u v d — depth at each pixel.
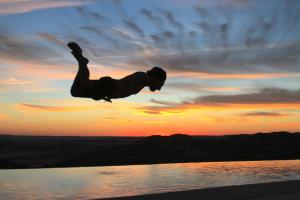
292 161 36.84
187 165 34.50
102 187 19.25
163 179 22.53
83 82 2.85
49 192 17.42
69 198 15.63
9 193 17.20
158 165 35.16
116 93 3.00
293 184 7.55
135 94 3.16
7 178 23.83
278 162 35.28
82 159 38.78
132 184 20.03
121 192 17.33
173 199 5.93
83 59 2.90
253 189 6.95
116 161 38.16
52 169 31.66
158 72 3.20
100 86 2.94
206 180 21.47
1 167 32.47
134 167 33.38
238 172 26.30
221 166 32.56
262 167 30.52
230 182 20.59
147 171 29.03
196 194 6.40
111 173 27.34
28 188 18.89
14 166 33.19
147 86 3.23
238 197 6.16
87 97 3.01
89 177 24.11
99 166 34.31
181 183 20.30
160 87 3.25
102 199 6.02
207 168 30.50
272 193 6.56
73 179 22.83
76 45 2.89
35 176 25.08
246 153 40.72
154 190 17.83
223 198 6.05
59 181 21.77
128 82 3.04
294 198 6.14
